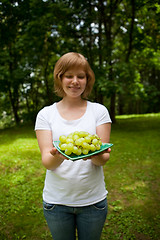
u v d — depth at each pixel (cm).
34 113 1120
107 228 305
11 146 697
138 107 2434
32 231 304
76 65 147
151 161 561
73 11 915
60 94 165
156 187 423
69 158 127
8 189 421
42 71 1252
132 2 970
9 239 288
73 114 158
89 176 151
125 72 955
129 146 702
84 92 171
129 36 1127
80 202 150
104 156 146
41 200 382
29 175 478
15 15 1067
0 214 342
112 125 1136
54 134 155
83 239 160
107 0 1152
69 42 1086
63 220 154
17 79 1041
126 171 501
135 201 374
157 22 1022
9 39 1136
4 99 1462
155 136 833
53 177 155
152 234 290
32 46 960
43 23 880
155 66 1437
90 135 142
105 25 1088
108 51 1031
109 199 383
